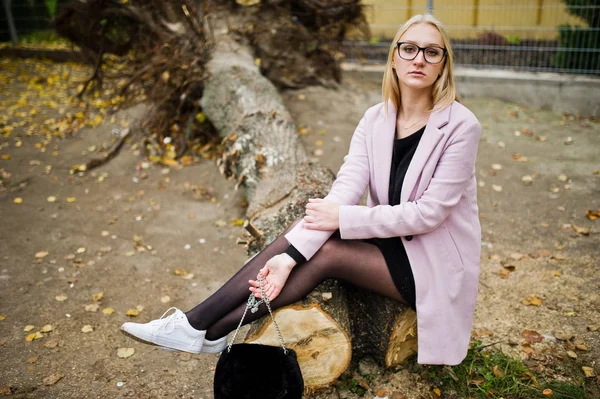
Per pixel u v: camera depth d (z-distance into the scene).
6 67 8.29
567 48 6.07
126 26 6.03
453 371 2.58
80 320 3.12
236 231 4.11
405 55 2.23
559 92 6.00
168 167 5.08
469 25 6.84
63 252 3.82
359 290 2.54
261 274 2.20
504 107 6.15
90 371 2.71
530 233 3.90
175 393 2.57
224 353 2.13
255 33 5.89
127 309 3.23
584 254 3.57
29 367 2.73
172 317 2.24
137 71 5.70
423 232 2.20
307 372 2.41
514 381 2.49
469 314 2.28
